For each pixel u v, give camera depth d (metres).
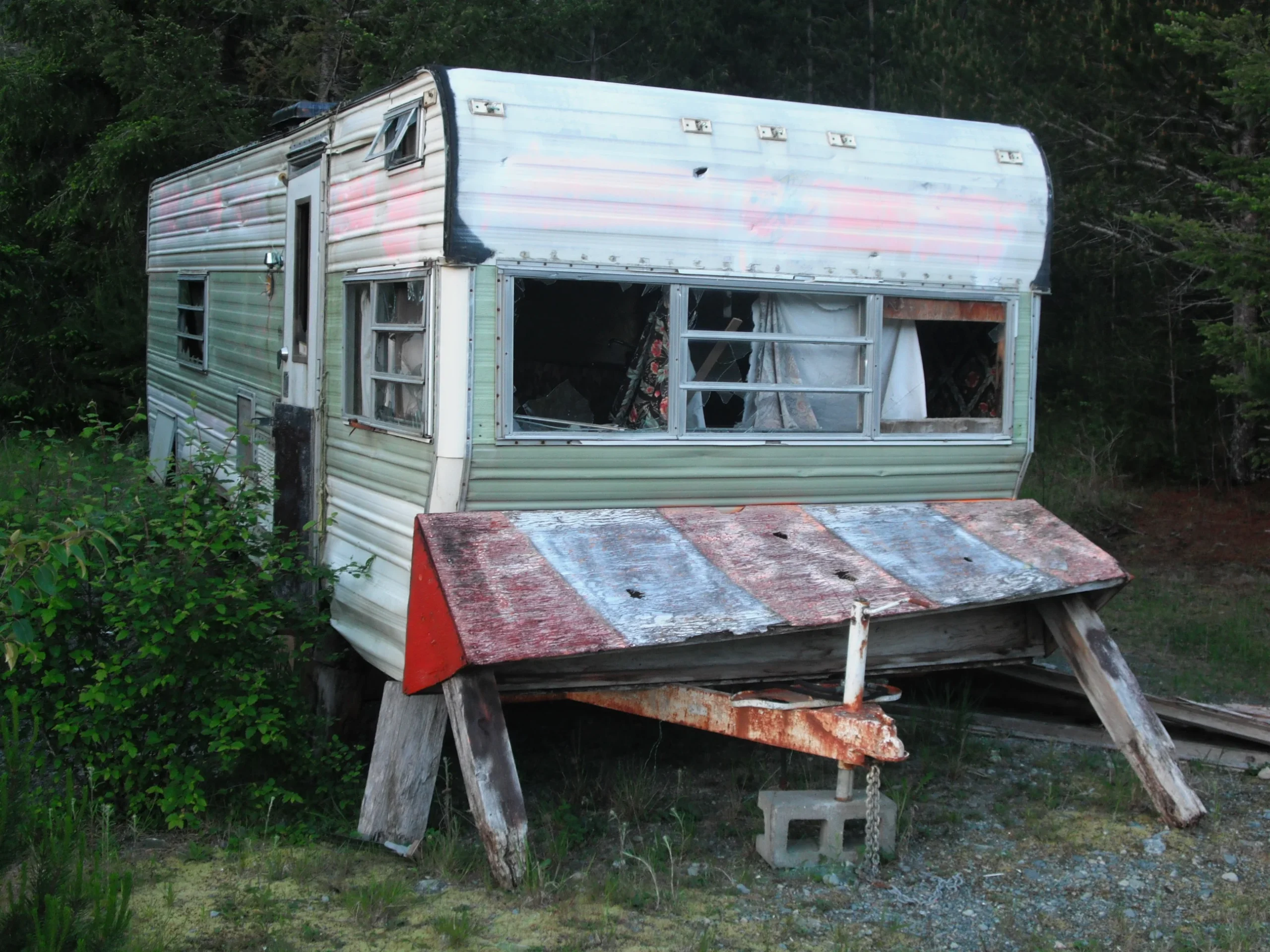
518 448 5.40
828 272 6.00
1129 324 13.31
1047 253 6.53
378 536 5.96
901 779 5.95
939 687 7.22
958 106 13.05
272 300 7.59
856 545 5.75
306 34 17.56
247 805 5.40
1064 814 5.51
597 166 5.46
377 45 16.52
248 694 5.32
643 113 5.61
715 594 5.09
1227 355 9.91
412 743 5.21
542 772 6.09
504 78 5.39
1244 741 6.20
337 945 4.12
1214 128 12.13
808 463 6.07
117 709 5.09
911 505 6.34
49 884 3.56
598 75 18.17
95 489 6.47
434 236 5.31
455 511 5.41
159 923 4.23
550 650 4.53
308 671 6.53
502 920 4.34
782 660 5.51
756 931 4.31
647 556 5.30
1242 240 9.70
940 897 4.64
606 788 5.80
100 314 16.75
